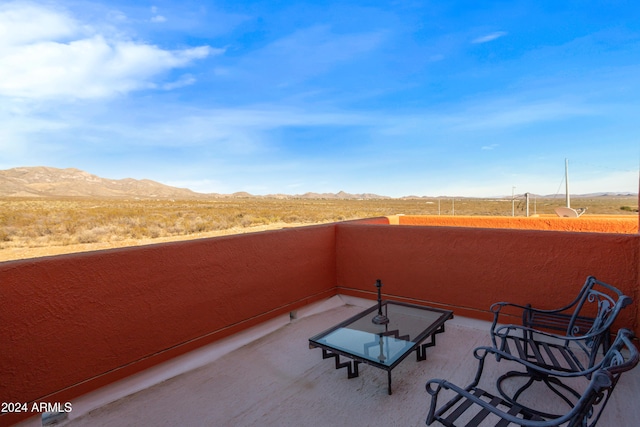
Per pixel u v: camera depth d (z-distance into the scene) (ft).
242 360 9.99
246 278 11.59
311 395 7.93
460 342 10.59
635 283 8.77
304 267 13.97
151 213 102.42
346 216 123.54
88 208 108.37
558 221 20.75
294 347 10.82
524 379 8.14
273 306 12.59
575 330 7.94
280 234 12.94
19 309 6.57
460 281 11.92
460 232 11.88
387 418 6.92
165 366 9.20
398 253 13.50
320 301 14.82
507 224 22.49
